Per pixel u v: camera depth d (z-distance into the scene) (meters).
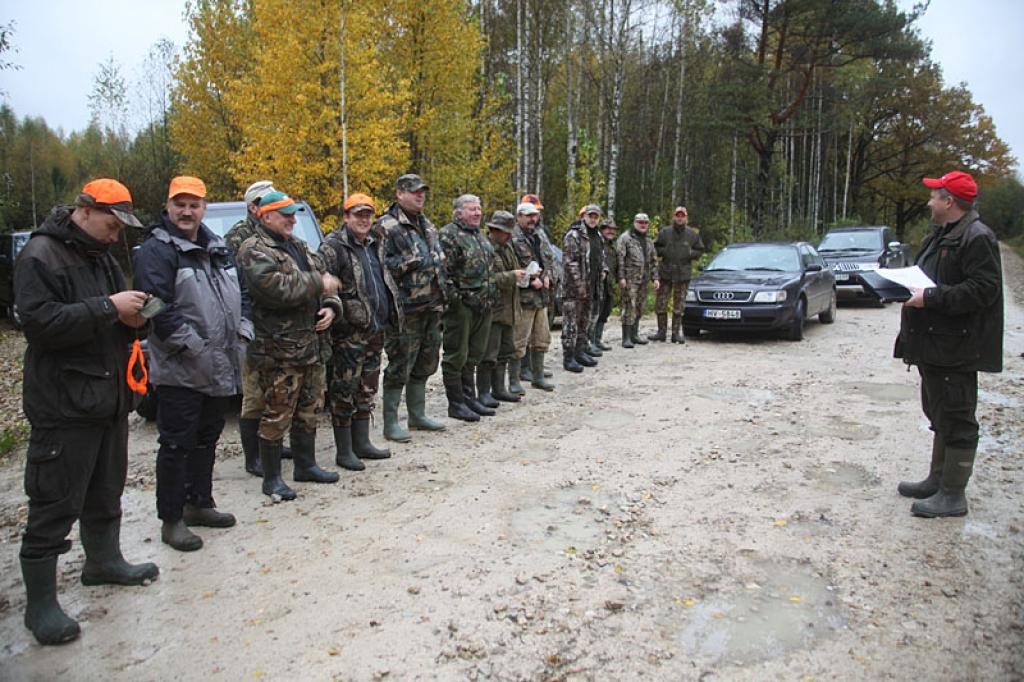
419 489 4.69
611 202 22.17
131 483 5.02
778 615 3.12
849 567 3.55
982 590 3.32
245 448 5.07
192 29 22.16
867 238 16.56
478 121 22.44
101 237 3.05
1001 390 7.28
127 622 3.12
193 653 2.88
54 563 3.02
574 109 27.19
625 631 3.00
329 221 17.22
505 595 3.29
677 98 30.78
